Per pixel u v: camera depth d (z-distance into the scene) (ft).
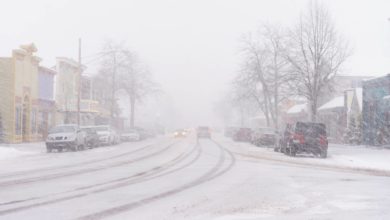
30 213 34.63
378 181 55.52
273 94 183.32
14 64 143.84
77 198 41.75
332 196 43.16
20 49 150.20
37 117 162.30
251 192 45.80
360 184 52.31
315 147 98.63
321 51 128.26
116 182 53.72
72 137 117.19
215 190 47.24
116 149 132.67
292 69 141.49
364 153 107.24
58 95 181.47
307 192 45.78
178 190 47.21
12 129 143.33
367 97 144.25
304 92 130.82
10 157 98.17
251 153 114.32
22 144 142.72
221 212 35.27
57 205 38.06
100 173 64.13
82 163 81.97
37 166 75.61
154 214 34.45
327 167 76.38
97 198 41.81
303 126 100.07
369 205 38.34
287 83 140.56
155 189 47.91
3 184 51.52
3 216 33.47
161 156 101.55
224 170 69.00
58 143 115.85
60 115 187.42
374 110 139.54
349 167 76.64
